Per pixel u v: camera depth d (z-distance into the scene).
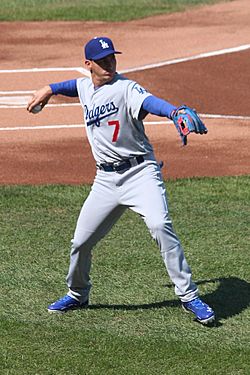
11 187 42.84
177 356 25.92
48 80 64.50
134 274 32.28
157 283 31.50
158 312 29.03
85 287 28.81
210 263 33.28
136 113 25.86
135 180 27.00
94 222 27.55
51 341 26.86
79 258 27.94
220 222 37.88
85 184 43.59
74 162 47.28
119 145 26.62
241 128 53.44
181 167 46.47
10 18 81.50
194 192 42.12
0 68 67.69
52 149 49.56
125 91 26.03
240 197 41.47
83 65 68.12
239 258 33.78
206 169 46.12
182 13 82.81
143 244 35.25
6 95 60.97
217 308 29.34
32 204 40.41
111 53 26.02
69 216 38.88
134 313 28.98
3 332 27.45
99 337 27.11
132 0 87.94
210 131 52.78
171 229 27.08
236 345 26.67
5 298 30.22
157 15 82.38
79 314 28.92
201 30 76.62
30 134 52.44
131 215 38.75
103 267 32.91
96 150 27.17
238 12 82.06
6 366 25.27
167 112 25.08
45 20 81.06
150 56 69.56
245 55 68.56
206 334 27.42
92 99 26.73
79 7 85.12
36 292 30.75
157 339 26.98
